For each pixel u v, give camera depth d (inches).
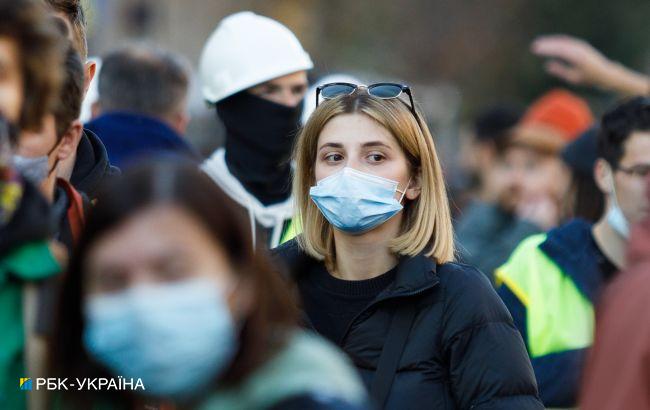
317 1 2635.3
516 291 394.9
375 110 333.4
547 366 383.2
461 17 2650.1
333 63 2529.5
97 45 1322.6
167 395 193.0
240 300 197.2
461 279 320.8
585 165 466.6
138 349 186.7
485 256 563.8
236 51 466.3
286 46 470.3
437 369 314.8
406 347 315.6
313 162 346.3
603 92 1758.1
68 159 298.4
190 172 195.5
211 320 188.2
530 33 2603.3
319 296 335.9
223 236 193.5
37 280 223.9
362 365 318.0
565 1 2549.2
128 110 452.4
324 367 197.9
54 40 235.5
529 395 313.6
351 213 326.0
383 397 311.4
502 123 679.1
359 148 332.5
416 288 316.5
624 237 397.4
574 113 722.2
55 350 209.6
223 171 454.3
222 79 467.5
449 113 2381.9
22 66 229.9
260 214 447.5
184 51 2442.2
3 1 228.5
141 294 186.9
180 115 473.1
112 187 194.1
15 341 222.7
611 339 235.1
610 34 2536.9
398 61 2615.7
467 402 311.6
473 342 313.1
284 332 202.2
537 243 402.3
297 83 468.1
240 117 461.1
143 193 191.3
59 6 306.5
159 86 458.9
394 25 2650.1
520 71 2559.1
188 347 187.2
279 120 460.4
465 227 579.5
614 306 238.5
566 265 391.9
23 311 223.9
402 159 334.0
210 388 194.4
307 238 341.7
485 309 316.5
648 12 2532.0
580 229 400.8
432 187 335.9
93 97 540.1
